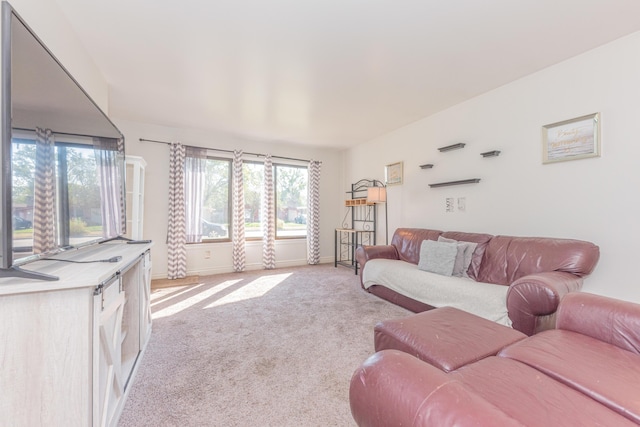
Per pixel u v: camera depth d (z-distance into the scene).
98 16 1.80
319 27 1.94
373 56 2.31
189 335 2.28
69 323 0.96
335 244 5.25
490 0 1.69
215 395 1.53
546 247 2.29
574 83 2.33
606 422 0.73
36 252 1.06
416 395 0.61
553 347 1.13
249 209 4.91
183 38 2.05
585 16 1.84
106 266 1.19
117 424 1.30
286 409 1.42
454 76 2.66
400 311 2.84
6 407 0.91
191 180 4.30
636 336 1.10
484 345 1.25
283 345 2.11
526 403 0.80
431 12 1.79
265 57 2.31
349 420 1.34
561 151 2.41
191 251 4.38
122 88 2.86
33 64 1.05
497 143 2.91
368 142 4.96
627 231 2.05
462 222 3.30
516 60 2.39
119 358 1.37
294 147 5.31
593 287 2.22
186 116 3.71
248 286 3.79
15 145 0.95
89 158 1.58
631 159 2.03
